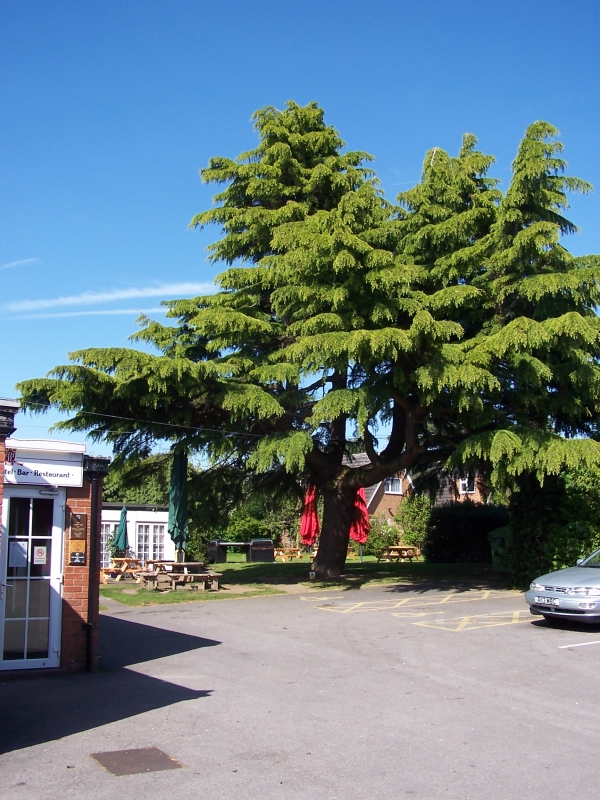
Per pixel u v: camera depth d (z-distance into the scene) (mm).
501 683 9070
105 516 30250
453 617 14516
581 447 15789
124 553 29078
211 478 23547
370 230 17562
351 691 8797
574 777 5859
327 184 21547
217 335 20047
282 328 20688
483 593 18359
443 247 18609
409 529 40344
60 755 6543
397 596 18219
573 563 18094
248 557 36094
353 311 17125
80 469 10336
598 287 16578
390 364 18266
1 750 6699
